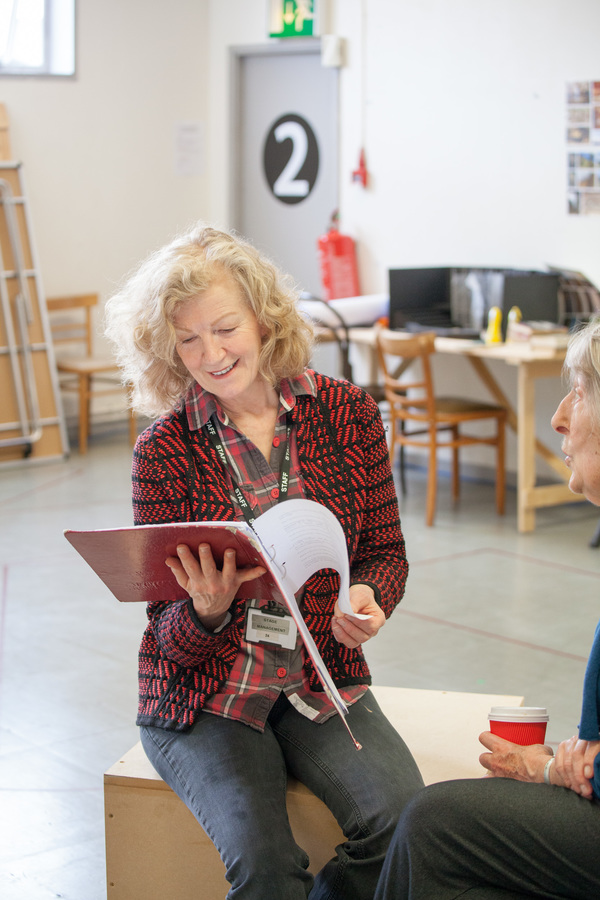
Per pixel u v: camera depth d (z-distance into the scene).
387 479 1.84
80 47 6.86
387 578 1.75
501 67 5.56
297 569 1.59
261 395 1.77
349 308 5.78
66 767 2.65
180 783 1.62
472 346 4.83
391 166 6.23
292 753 1.69
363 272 6.52
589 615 3.72
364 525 1.82
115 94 7.08
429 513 4.93
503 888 1.38
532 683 3.13
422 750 1.85
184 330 1.65
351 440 1.79
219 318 1.63
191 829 1.69
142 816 1.71
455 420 4.92
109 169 7.13
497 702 2.07
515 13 5.45
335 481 1.76
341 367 5.70
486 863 1.36
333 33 6.46
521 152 5.54
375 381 6.32
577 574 4.19
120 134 7.14
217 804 1.55
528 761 1.45
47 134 6.84
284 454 1.75
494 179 5.69
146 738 1.71
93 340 7.18
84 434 6.55
